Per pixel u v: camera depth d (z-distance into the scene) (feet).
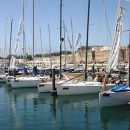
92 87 125.39
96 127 77.15
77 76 136.05
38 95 133.59
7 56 277.64
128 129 74.84
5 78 195.52
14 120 86.17
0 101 121.60
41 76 168.66
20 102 117.70
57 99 120.98
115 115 89.10
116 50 131.03
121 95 96.63
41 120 85.71
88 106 104.78
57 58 330.95
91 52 341.41
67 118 87.45
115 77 130.82
